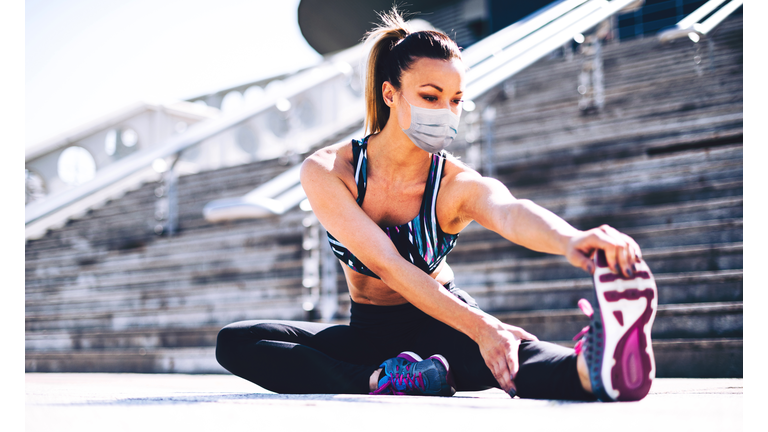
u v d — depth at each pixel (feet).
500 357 4.32
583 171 16.74
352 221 4.88
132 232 23.22
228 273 17.08
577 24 19.77
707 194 13.93
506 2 46.93
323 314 12.96
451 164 5.32
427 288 4.59
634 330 3.57
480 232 14.87
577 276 12.16
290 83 25.30
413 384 4.59
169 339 14.34
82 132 32.60
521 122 22.66
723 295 10.15
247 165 26.84
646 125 18.37
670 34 20.13
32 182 31.01
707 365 8.92
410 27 5.49
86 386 8.11
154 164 21.52
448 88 4.90
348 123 30.53
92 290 19.33
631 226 13.64
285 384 5.15
